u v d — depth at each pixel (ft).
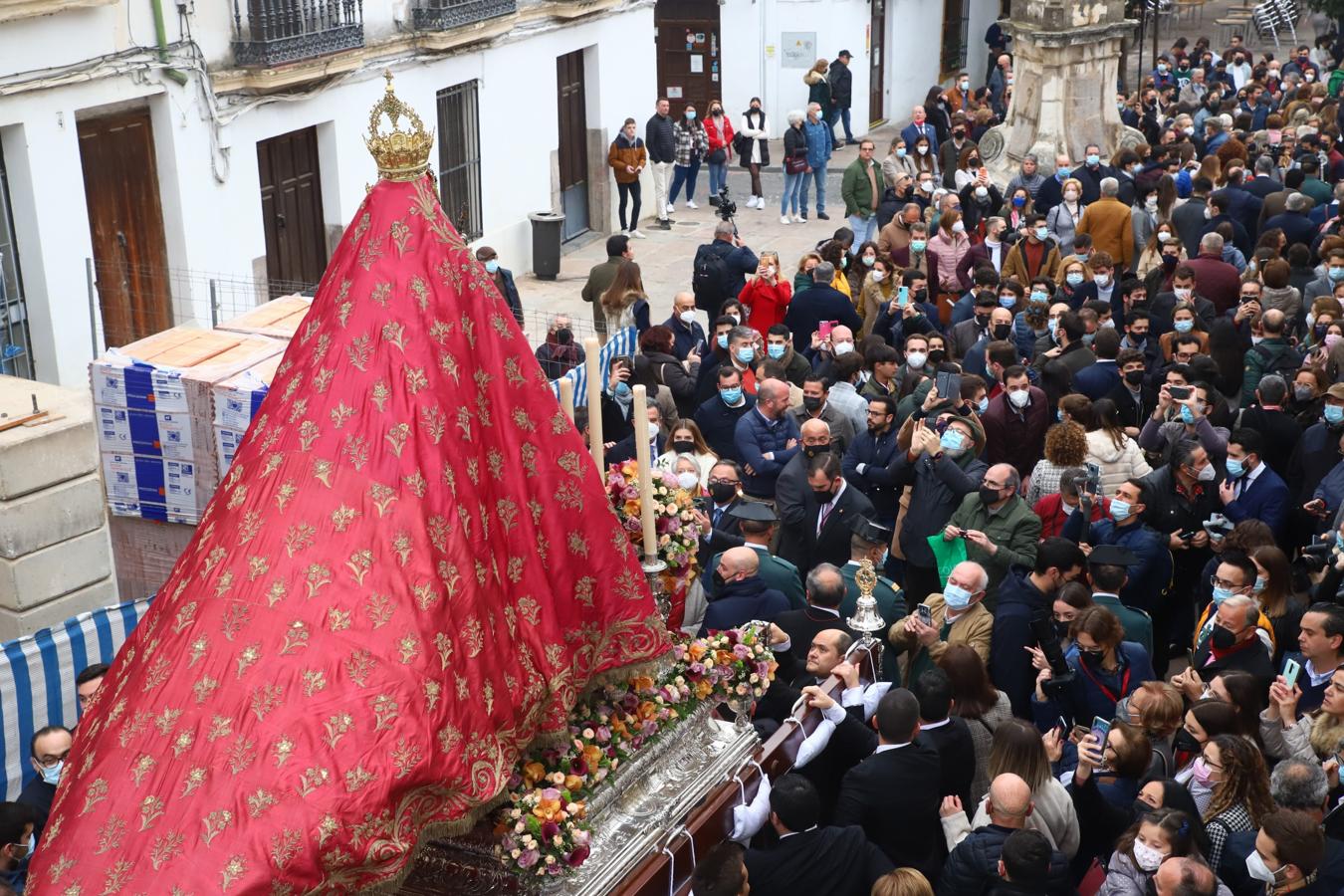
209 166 46.55
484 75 60.03
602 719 14.90
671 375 38.19
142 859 10.95
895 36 94.94
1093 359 37.65
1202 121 81.46
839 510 29.50
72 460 26.02
